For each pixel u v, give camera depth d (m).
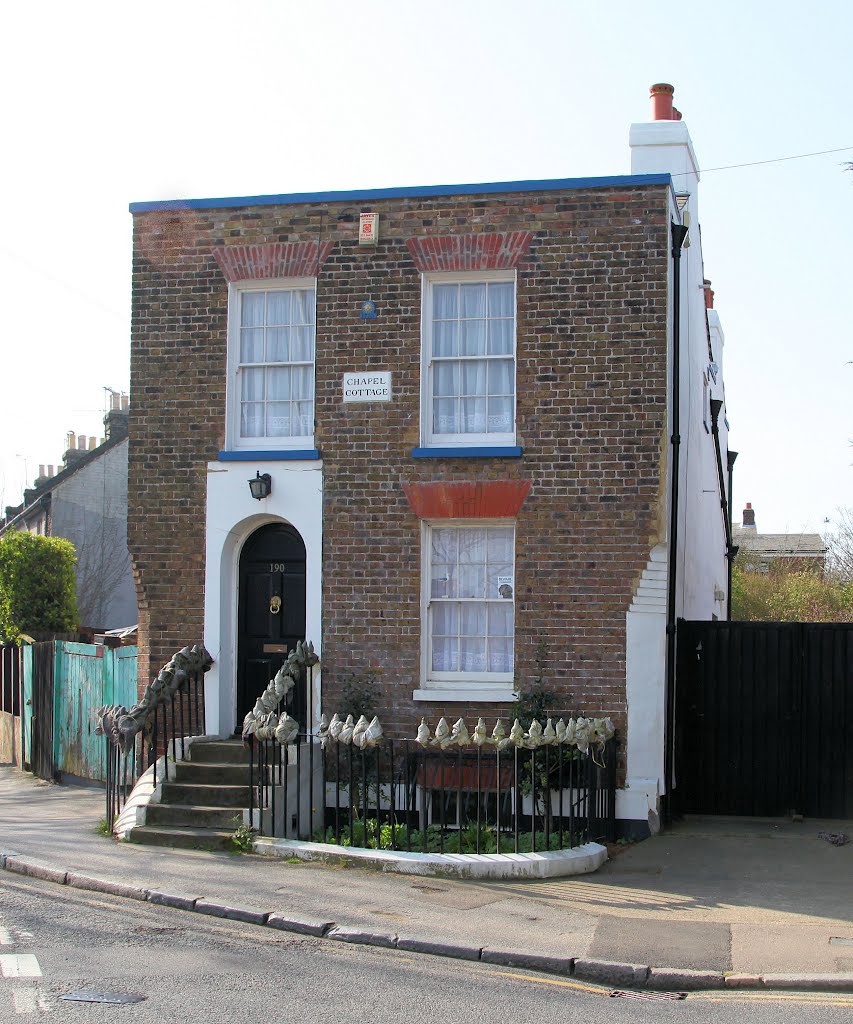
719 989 7.93
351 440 13.83
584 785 12.46
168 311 14.41
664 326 13.18
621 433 13.22
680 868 11.44
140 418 14.38
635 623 13.09
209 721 13.88
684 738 14.19
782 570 43.09
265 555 14.32
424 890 10.27
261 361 14.34
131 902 9.84
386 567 13.67
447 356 13.88
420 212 13.83
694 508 16.23
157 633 14.16
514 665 13.33
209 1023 6.75
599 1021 7.10
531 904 9.87
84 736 17.34
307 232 14.11
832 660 13.98
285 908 9.44
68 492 31.83
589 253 13.41
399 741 13.48
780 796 13.96
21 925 8.85
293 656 13.41
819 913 9.72
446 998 7.48
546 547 13.32
